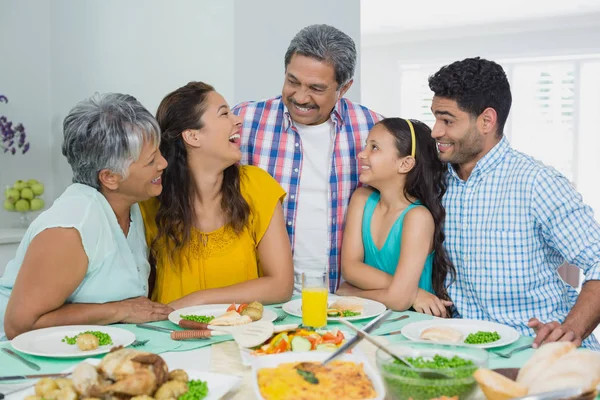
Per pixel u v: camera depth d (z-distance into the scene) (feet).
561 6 22.40
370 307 6.05
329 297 6.44
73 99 12.49
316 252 7.80
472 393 3.44
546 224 6.32
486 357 3.67
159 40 11.12
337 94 7.45
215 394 3.71
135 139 5.64
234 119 6.55
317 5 11.67
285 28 11.11
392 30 26.55
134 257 6.26
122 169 5.70
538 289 6.49
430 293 6.65
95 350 4.66
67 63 12.53
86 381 3.46
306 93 7.18
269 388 3.46
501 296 6.51
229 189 6.64
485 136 6.44
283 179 7.77
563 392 3.11
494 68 6.37
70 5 12.38
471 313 6.70
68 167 12.76
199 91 6.52
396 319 5.70
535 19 24.57
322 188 7.80
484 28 25.82
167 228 6.48
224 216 6.69
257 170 7.05
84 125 5.62
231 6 10.18
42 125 12.87
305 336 4.69
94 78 12.10
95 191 5.86
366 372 3.76
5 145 12.27
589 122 25.54
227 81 10.30
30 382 4.10
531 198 6.32
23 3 12.47
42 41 12.78
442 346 3.81
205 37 10.53
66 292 5.50
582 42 24.93
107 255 5.75
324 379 3.55
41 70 12.80
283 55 11.14
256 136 7.82
